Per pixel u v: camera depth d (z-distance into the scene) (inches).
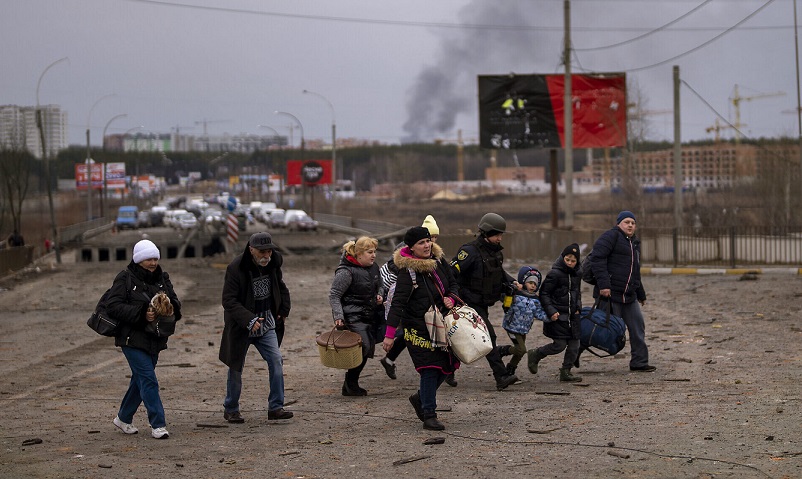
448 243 1445.6
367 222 2610.7
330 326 726.5
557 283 431.8
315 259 1552.7
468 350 320.5
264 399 422.3
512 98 1678.2
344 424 353.7
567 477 256.2
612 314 457.7
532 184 7613.2
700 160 5590.6
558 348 433.1
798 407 345.1
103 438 336.2
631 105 2615.7
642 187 2364.7
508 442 306.8
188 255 2559.1
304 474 271.6
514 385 439.2
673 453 279.9
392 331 321.7
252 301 352.2
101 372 527.5
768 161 2492.6
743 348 524.7
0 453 309.4
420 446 305.7
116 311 325.1
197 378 496.1
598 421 336.5
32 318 841.5
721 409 348.5
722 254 1239.5
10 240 1915.6
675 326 642.2
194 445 319.9
